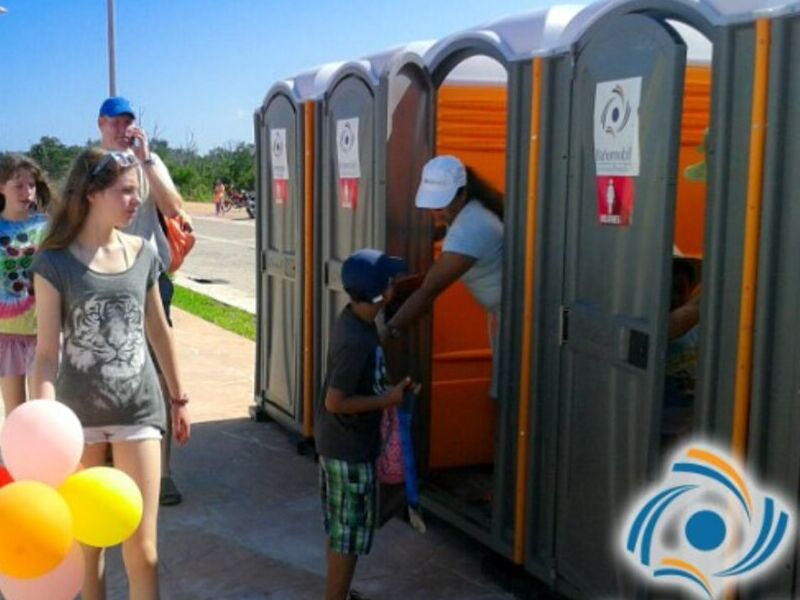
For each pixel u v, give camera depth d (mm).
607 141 3305
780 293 2799
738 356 2895
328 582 3672
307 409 5746
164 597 4012
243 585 4133
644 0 3137
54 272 3168
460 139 4879
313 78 5625
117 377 3248
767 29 2738
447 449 5094
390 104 4516
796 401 2766
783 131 2744
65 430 2783
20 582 2635
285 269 5988
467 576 4223
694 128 4297
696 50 4238
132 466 3293
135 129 4723
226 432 6336
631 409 3250
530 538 3900
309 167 5574
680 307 3521
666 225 3010
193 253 21641
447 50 4371
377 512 3646
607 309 3361
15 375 5094
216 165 51656
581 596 3621
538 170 3697
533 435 3840
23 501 2545
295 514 4922
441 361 5027
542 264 3725
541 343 3771
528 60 3727
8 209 4996
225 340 9875
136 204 3283
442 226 4750
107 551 4441
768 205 2775
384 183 4574
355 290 3471
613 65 3254
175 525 4770
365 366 3484
